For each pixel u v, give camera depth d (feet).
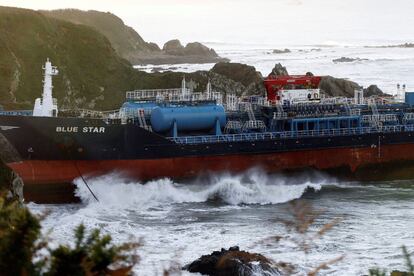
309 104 385.09
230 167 347.97
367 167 380.37
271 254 223.71
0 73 575.38
